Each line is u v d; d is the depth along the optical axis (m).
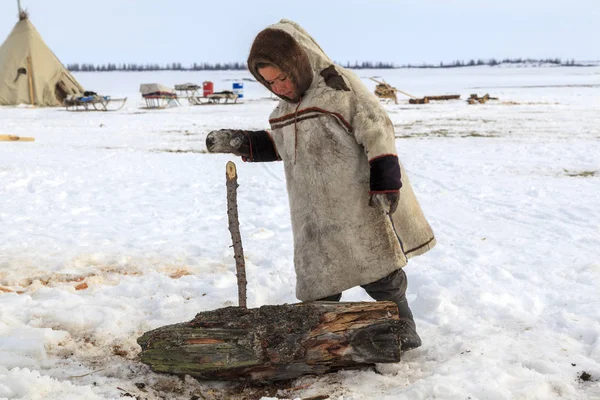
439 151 13.56
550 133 16.92
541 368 3.09
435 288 4.28
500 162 11.73
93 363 3.31
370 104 2.98
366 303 3.03
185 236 6.45
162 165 12.42
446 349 3.37
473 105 31.86
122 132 20.31
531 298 4.15
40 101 36.75
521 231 6.43
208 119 25.44
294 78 2.95
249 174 11.05
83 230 6.75
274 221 7.07
